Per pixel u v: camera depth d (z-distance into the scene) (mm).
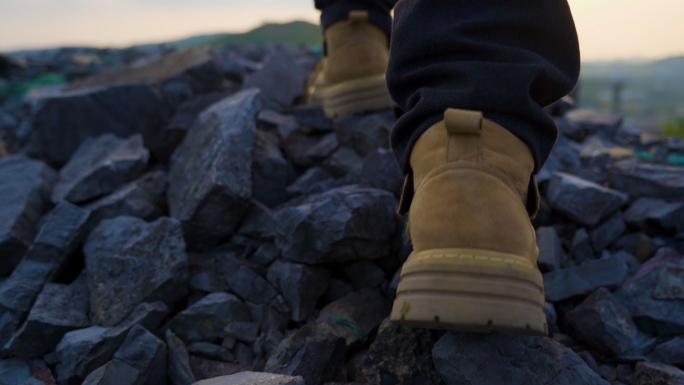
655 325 1415
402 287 979
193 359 1419
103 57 7738
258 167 2041
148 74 3025
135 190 1979
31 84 5422
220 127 1952
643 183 1951
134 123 2680
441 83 1083
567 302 1535
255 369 1358
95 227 1846
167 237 1629
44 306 1503
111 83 2926
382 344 1219
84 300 1607
